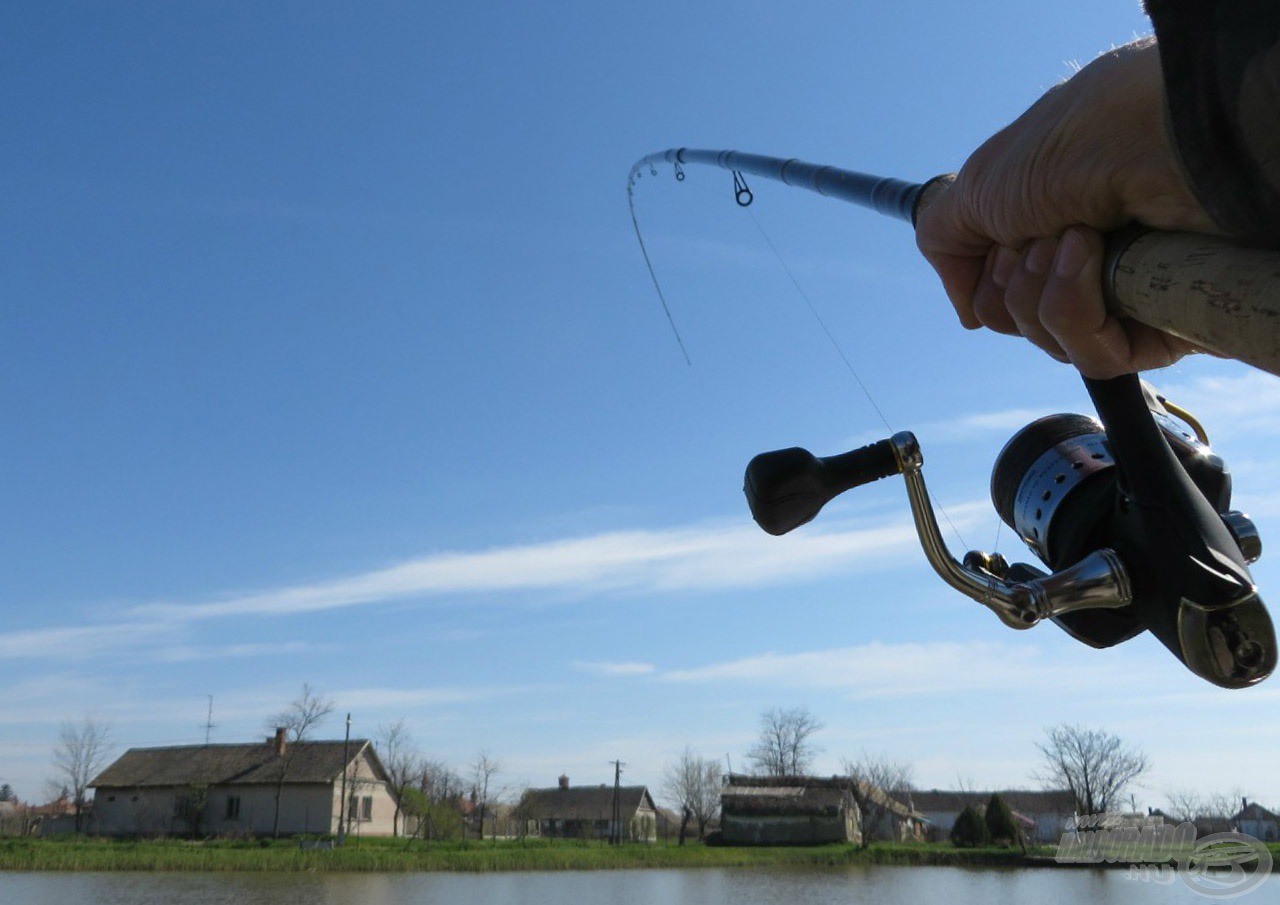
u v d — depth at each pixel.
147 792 60.75
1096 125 0.87
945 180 1.54
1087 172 0.87
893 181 1.85
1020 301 1.03
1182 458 1.30
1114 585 1.20
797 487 1.26
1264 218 0.68
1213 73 0.65
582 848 60.44
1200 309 0.78
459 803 69.00
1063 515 1.32
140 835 59.84
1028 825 59.25
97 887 33.69
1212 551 1.13
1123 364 1.01
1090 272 0.91
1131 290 0.88
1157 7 0.66
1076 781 36.31
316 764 60.66
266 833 58.59
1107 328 0.97
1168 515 1.15
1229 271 0.75
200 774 61.12
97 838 58.66
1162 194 0.83
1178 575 1.14
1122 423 1.13
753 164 3.50
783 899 31.64
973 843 56.16
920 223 1.16
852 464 1.28
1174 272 0.81
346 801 60.34
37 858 42.22
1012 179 0.95
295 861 45.78
